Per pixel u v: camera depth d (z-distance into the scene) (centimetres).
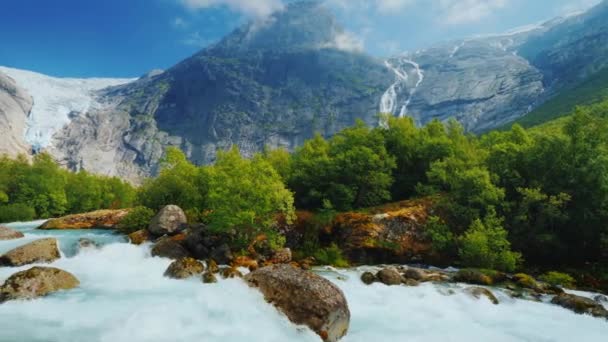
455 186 4819
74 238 4178
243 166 4291
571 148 4447
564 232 4416
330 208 5250
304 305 1873
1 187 8750
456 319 2411
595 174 4162
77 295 2264
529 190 4284
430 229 4453
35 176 9275
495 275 3475
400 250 4381
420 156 6275
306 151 6956
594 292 3369
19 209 8169
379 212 4781
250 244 4244
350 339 1966
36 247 3219
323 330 1803
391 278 3206
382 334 2077
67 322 1825
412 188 6156
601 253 4219
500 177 4909
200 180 5606
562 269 4141
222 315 1972
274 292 1995
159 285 2558
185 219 4744
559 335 2189
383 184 5619
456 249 4369
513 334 2188
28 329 1720
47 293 2202
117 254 3866
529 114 17150
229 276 2766
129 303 2144
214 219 4188
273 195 4106
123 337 1675
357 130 6819
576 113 4609
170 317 1925
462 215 4519
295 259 4444
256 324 1873
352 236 4519
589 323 2397
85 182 10862
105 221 5772
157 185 5866
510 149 5034
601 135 4456
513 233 4378
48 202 9144
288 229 4838
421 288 3070
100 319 1877
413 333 2119
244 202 4022
